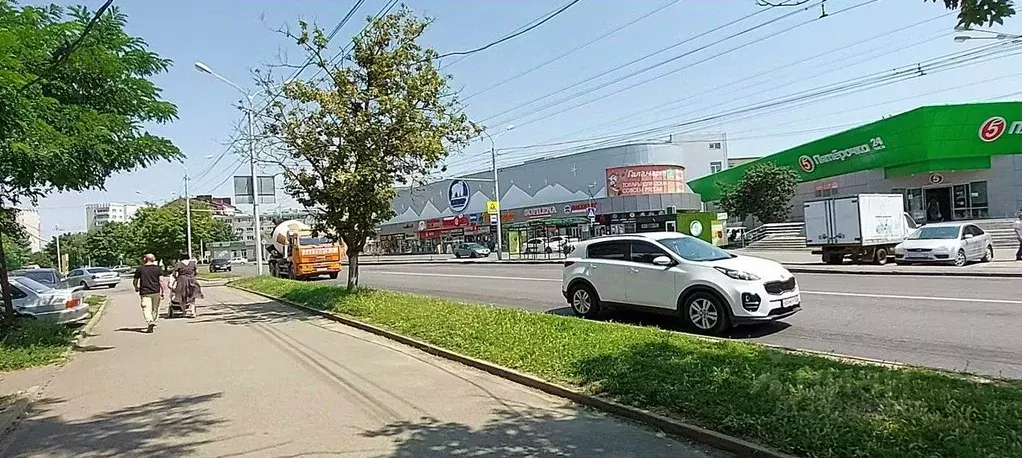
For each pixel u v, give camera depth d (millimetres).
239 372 10156
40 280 30000
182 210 50031
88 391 9250
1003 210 39969
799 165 50250
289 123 17703
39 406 8461
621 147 60281
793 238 42344
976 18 4871
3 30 8359
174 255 47500
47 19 11414
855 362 8320
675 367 8031
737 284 11305
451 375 9477
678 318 12562
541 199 65125
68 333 14305
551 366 8938
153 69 13672
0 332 13727
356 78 17969
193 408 7984
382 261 63875
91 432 7152
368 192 18125
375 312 15625
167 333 15477
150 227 47219
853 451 5242
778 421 5953
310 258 36062
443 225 76125
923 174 42969
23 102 8820
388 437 6574
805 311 13844
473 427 6840
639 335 10289
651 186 57312
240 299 24812
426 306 15578
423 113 18172
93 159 11688
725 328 11461
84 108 11891
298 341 13250
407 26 17922
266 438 6664
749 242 47500
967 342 9953
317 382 9234
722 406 6531
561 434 6523
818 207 28312
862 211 26797
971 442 5156
